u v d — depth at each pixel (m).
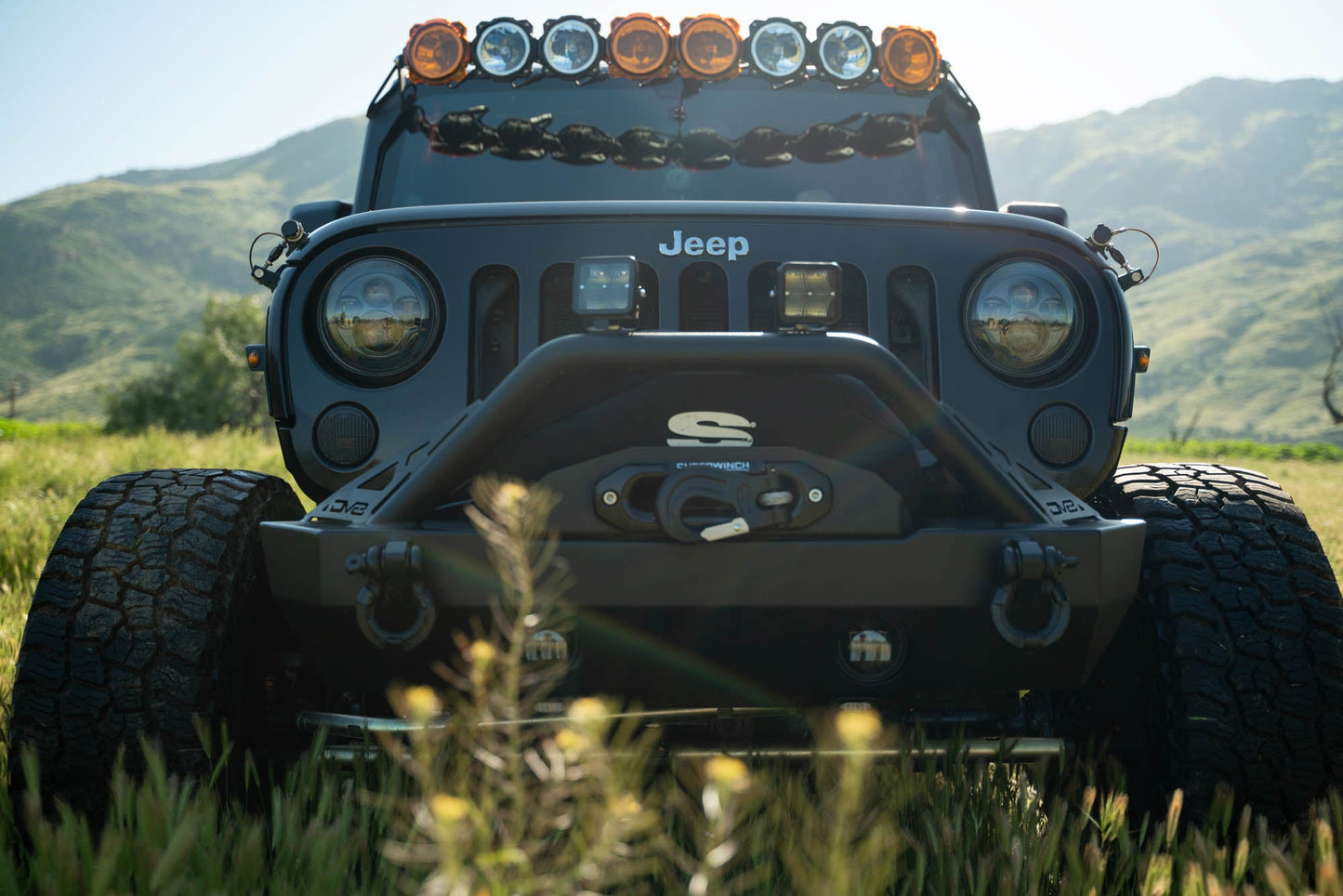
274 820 1.96
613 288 2.24
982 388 2.70
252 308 81.50
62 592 2.38
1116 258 2.88
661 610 2.30
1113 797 2.24
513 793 1.37
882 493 2.33
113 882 1.69
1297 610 2.46
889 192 3.75
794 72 3.34
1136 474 2.84
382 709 2.93
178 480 2.62
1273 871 1.73
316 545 2.29
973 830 2.26
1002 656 2.41
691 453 2.33
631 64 3.22
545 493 2.11
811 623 2.37
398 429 2.64
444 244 2.70
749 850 2.05
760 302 2.75
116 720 2.29
